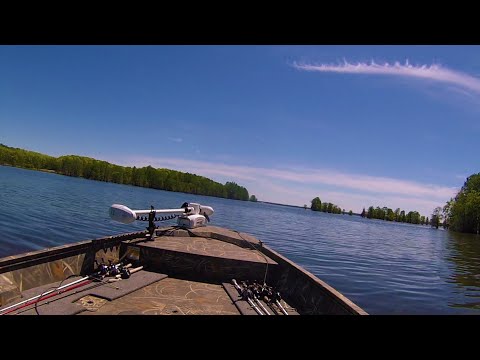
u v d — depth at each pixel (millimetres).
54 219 28453
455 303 15461
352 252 31328
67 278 6539
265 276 7824
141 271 7629
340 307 5570
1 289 5109
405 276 21547
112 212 8258
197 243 9414
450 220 103750
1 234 20469
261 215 81062
